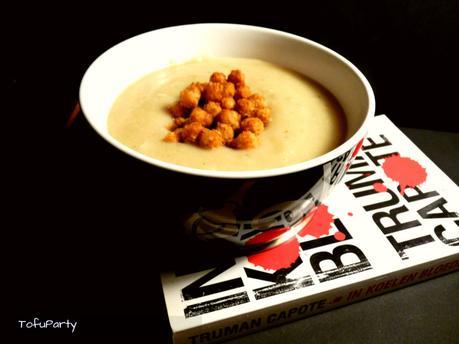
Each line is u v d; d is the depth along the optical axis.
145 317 0.20
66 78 0.32
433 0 0.31
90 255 0.22
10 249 0.22
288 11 0.32
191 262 0.20
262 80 0.26
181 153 0.20
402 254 0.21
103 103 0.22
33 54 0.31
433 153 0.31
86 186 0.25
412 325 0.20
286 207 0.17
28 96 0.30
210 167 0.19
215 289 0.19
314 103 0.24
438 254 0.21
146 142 0.20
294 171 0.16
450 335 0.20
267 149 0.20
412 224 0.23
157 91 0.24
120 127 0.21
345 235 0.22
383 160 0.27
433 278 0.22
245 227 0.18
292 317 0.20
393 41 0.33
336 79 0.24
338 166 0.18
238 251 0.21
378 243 0.22
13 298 0.20
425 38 0.32
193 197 0.16
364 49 0.33
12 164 0.26
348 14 0.32
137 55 0.24
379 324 0.20
